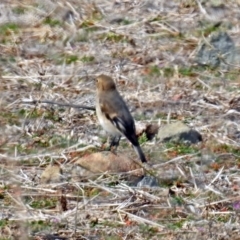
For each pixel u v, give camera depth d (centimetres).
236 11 2773
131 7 2778
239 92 2342
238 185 1886
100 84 2005
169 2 2797
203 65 2495
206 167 1959
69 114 2202
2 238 1686
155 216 1777
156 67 2470
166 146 2058
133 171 1902
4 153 2011
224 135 2117
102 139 2091
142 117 2211
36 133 2114
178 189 1866
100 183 1880
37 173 1923
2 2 2766
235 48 2562
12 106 2230
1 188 1853
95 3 2784
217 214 1773
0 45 2577
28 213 1762
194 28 2681
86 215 1762
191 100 2291
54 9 2736
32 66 2466
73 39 2619
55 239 1692
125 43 2597
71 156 2003
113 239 1695
